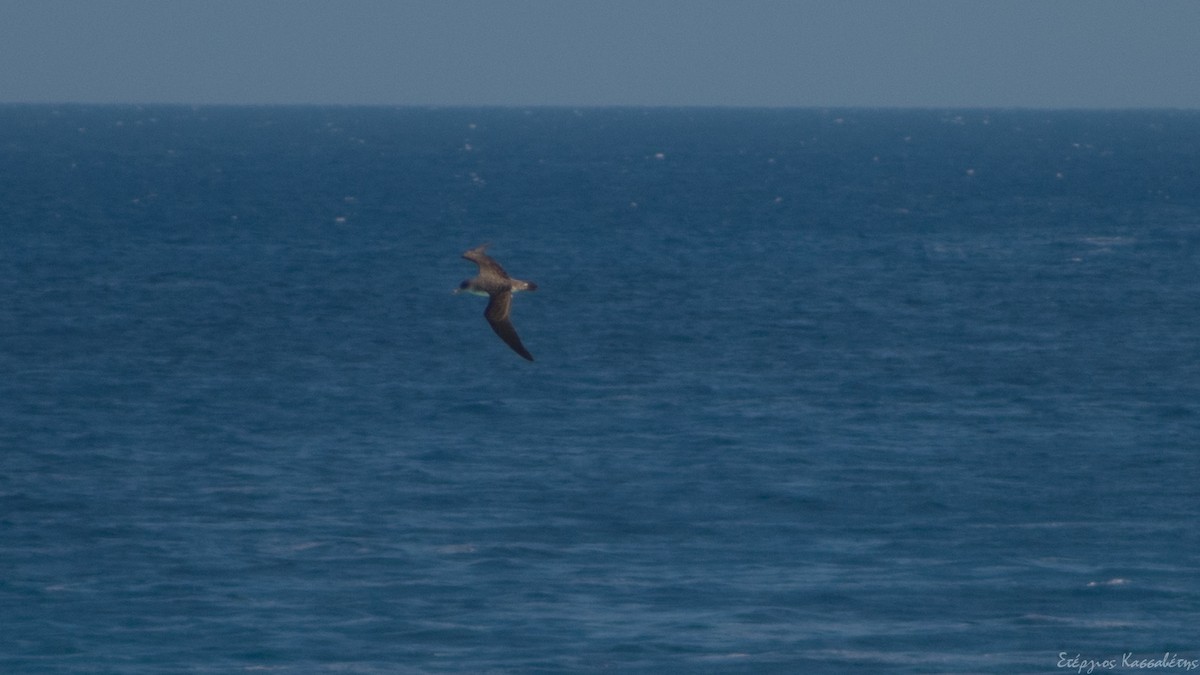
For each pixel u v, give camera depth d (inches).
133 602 2042.3
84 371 3754.9
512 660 1836.9
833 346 4178.2
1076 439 3056.1
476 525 2437.3
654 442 3026.6
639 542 2357.3
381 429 3144.7
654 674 1798.7
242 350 4067.4
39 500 2564.0
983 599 2082.9
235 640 1902.1
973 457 2906.0
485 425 3184.1
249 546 2308.1
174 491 2642.7
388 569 2198.6
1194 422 3213.6
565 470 2802.7
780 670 1807.3
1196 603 2066.9
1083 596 2095.2
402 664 1827.0
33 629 1929.1
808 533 2409.0
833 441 3034.0
